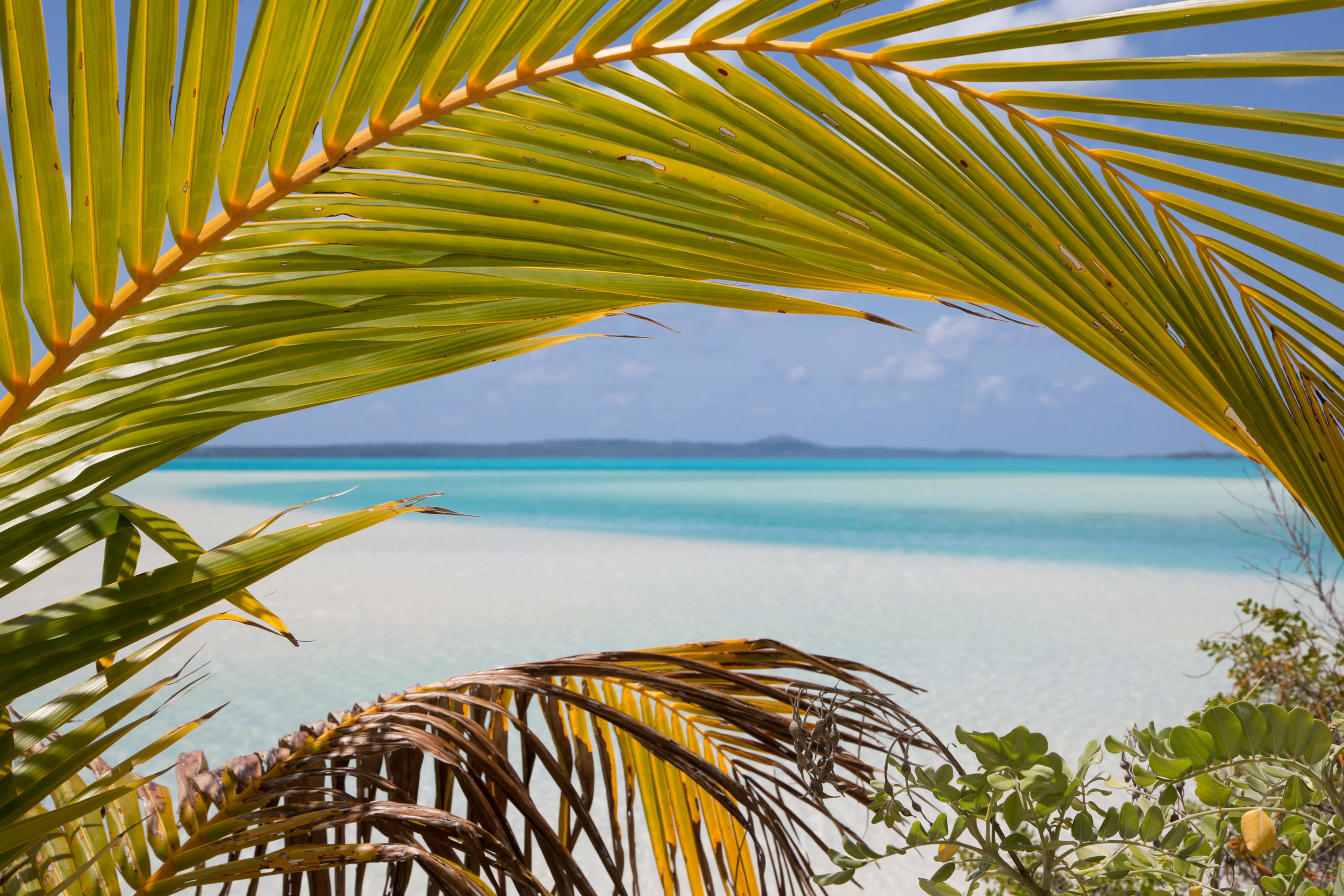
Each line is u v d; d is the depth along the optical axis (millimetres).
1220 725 777
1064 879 897
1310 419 706
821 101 680
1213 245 685
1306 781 857
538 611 14117
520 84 710
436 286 694
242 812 971
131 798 962
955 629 12625
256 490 46750
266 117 646
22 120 584
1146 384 708
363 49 641
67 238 627
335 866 918
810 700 1046
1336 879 790
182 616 686
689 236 689
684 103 695
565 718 1317
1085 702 8953
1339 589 7777
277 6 606
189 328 682
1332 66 559
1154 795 950
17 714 866
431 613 13930
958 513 33844
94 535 945
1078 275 689
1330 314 660
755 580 17312
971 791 835
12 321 630
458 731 1058
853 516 33031
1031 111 661
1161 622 12977
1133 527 28266
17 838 596
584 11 657
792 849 1055
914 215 690
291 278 684
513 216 697
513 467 108562
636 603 14820
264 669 10328
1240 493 44844
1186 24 585
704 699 1090
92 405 690
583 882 972
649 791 1334
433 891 983
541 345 856
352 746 1020
